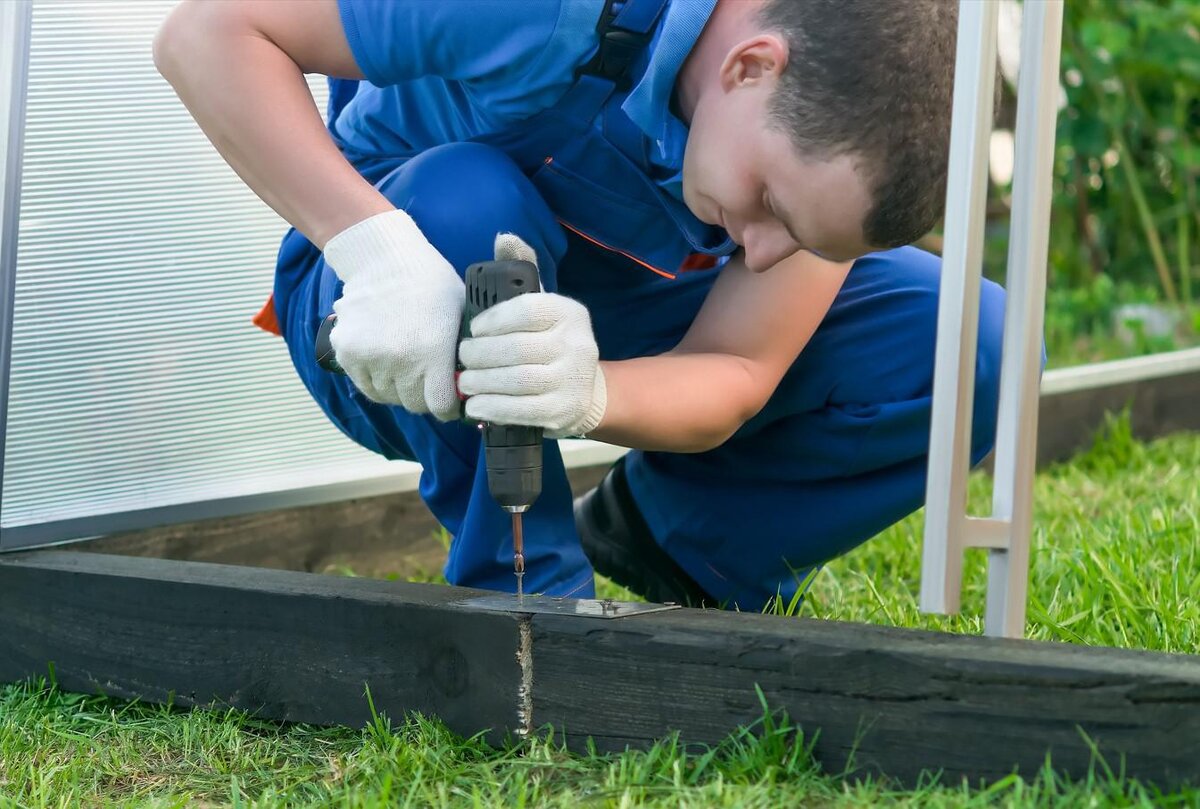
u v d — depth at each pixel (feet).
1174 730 4.99
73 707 7.50
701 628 5.88
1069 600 8.00
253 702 7.04
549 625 6.15
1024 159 5.53
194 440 9.59
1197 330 19.15
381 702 6.63
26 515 8.79
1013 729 5.25
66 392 8.91
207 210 9.44
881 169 5.82
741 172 6.12
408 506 11.19
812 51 5.79
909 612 8.25
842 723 5.57
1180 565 8.67
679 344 7.80
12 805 5.89
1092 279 22.95
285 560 10.44
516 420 6.10
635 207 7.36
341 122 8.41
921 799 5.26
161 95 9.14
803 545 8.59
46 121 8.68
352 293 6.39
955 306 5.37
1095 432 15.07
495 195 6.95
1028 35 5.49
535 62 6.56
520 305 6.04
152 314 9.27
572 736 6.13
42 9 8.57
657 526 8.95
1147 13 21.22
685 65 6.35
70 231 8.85
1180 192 22.18
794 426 8.43
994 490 5.70
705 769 5.73
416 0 6.51
